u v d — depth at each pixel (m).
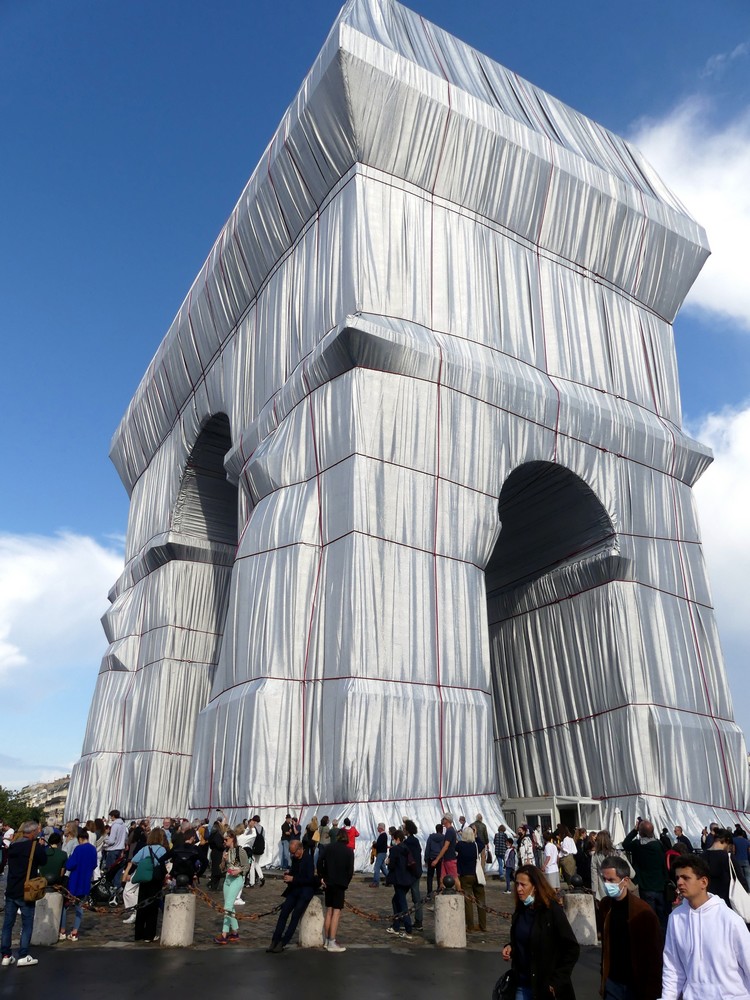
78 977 7.93
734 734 25.59
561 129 29.92
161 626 32.50
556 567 27.59
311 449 22.28
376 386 21.62
